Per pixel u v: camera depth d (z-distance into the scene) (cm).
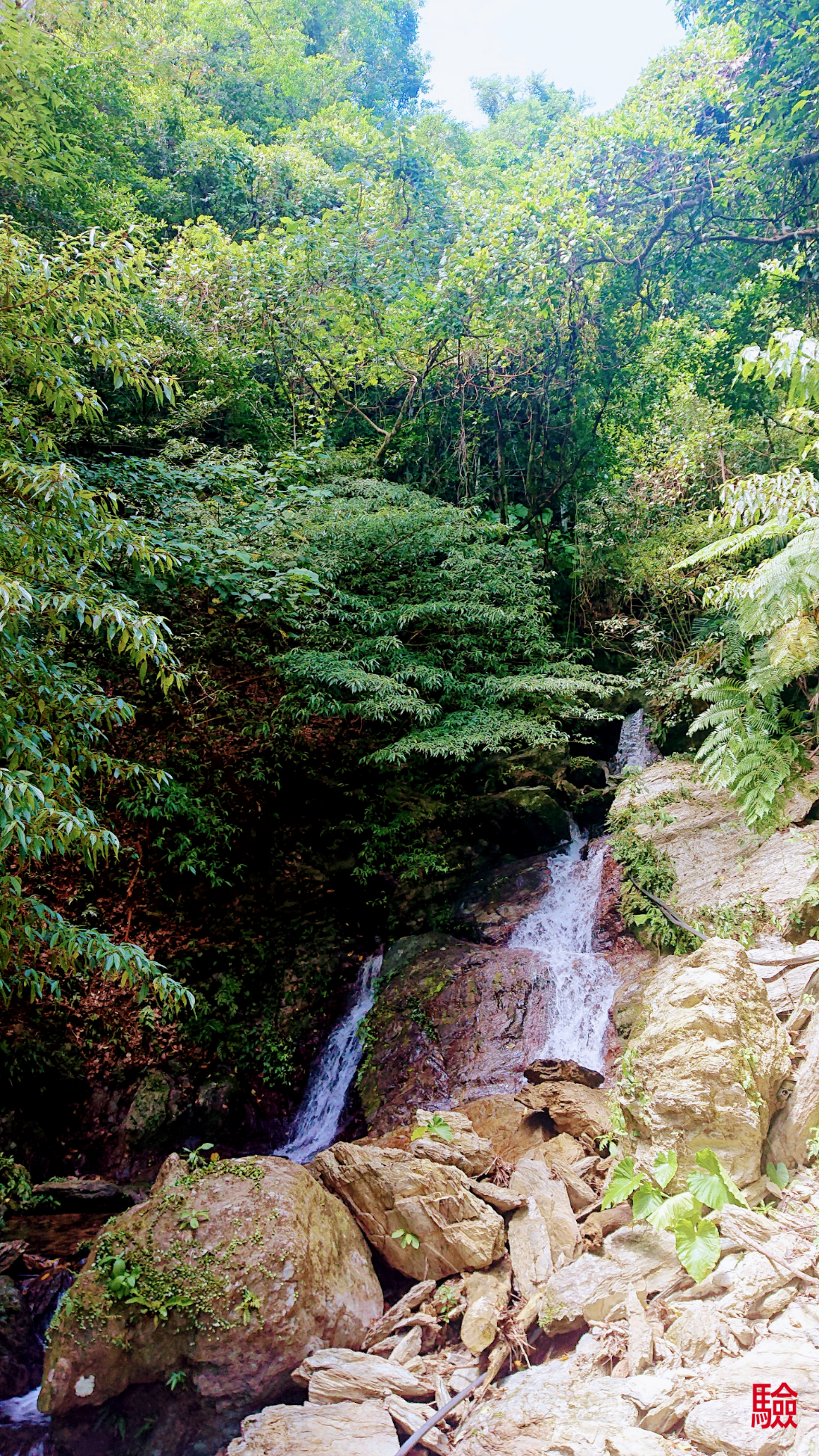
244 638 838
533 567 959
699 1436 233
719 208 982
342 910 789
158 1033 657
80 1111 605
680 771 789
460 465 1104
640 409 1077
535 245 951
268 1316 311
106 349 423
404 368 1081
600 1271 318
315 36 2216
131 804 692
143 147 1327
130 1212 354
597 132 1033
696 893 620
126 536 424
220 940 729
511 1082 566
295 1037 712
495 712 844
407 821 812
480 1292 333
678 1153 333
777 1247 295
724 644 812
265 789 805
